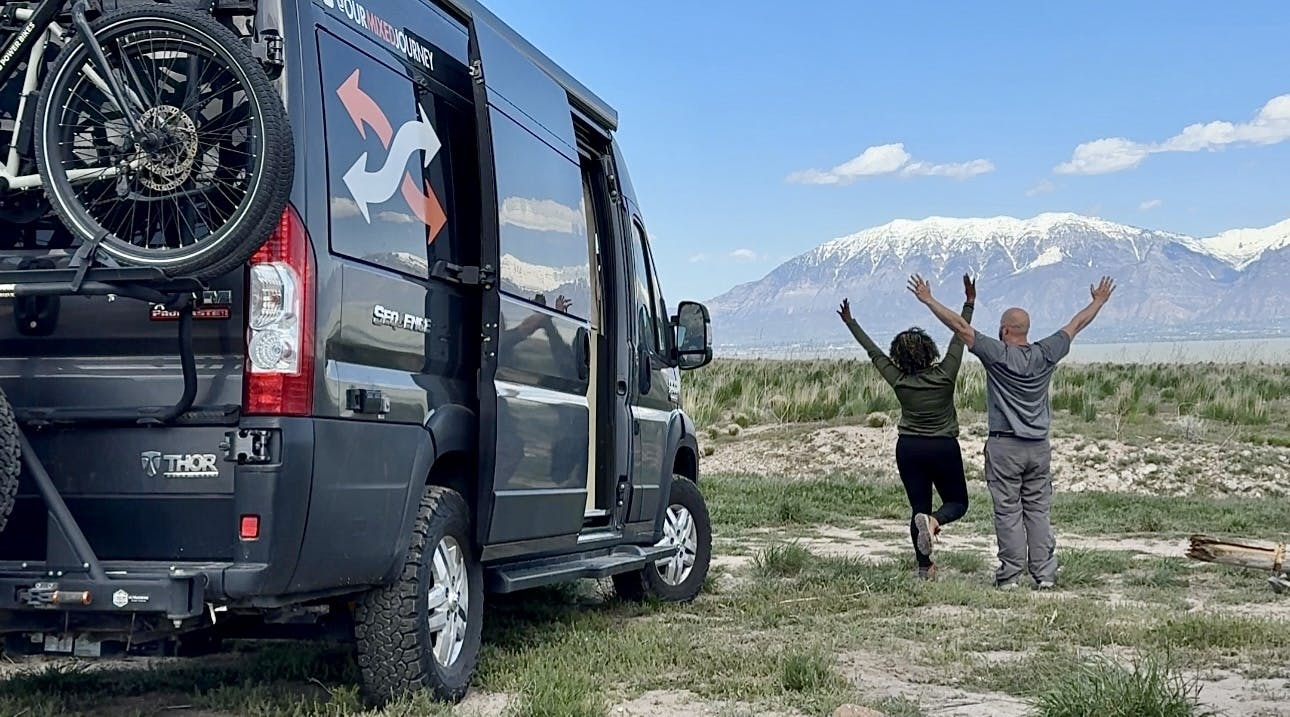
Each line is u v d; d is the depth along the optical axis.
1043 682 6.68
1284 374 36.12
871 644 7.81
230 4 5.41
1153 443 21.45
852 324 11.34
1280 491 19.06
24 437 5.26
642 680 6.74
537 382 7.25
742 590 10.34
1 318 5.54
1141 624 8.29
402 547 5.94
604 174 8.81
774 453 22.50
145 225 5.36
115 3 5.55
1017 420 10.38
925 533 10.59
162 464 5.35
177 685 6.68
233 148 5.26
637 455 8.91
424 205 6.36
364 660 6.01
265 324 5.25
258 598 5.25
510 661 7.09
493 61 7.02
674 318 10.09
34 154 5.25
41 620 5.34
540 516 7.23
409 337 6.09
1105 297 10.55
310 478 5.28
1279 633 7.89
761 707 6.23
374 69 6.02
